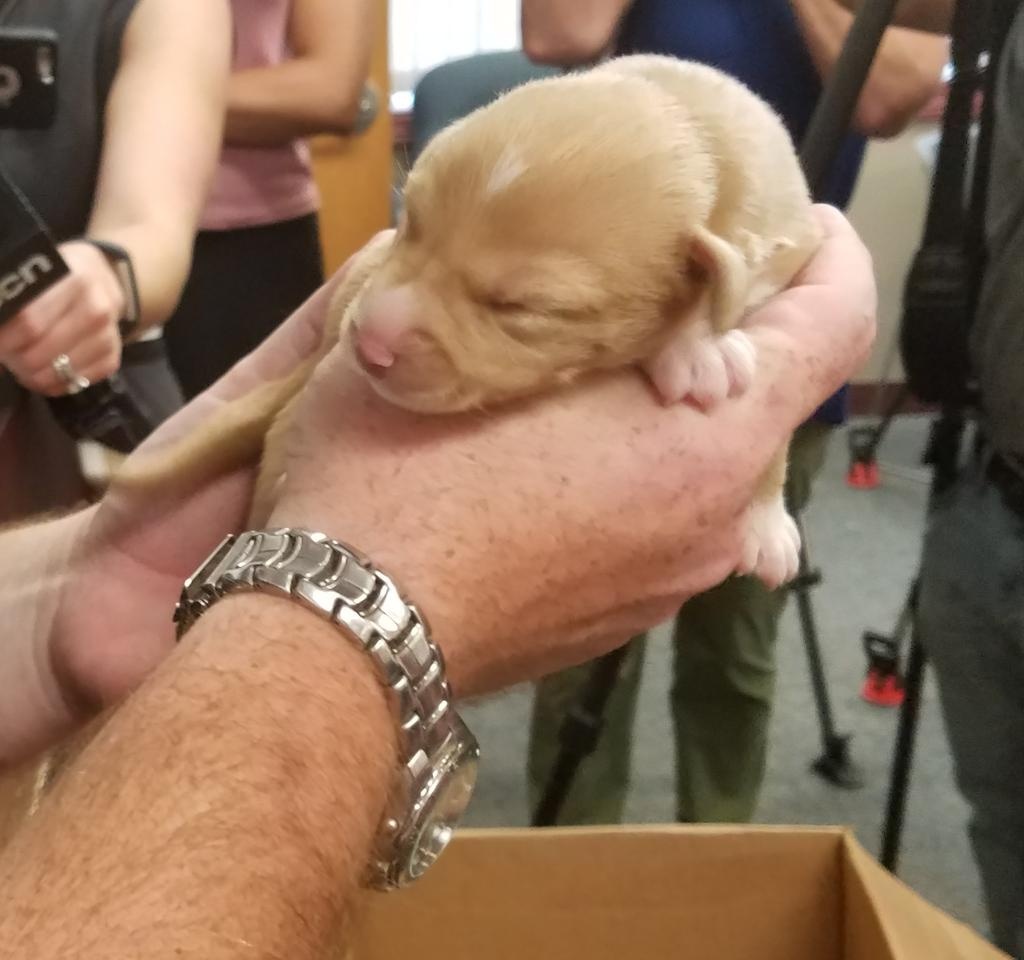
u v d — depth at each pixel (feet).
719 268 1.94
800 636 7.66
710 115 2.18
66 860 1.38
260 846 1.41
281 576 1.69
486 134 1.98
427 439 1.95
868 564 8.59
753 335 2.19
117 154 3.79
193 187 3.92
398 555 1.80
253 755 1.49
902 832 5.94
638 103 2.06
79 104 3.81
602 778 5.46
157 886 1.35
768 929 2.99
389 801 1.67
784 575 2.66
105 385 3.55
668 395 2.04
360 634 1.65
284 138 5.61
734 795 5.73
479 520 1.86
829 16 4.40
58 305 3.22
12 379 3.76
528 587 1.92
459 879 2.94
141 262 3.57
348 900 1.50
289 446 2.05
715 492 2.05
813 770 6.48
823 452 5.32
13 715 2.65
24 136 3.69
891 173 10.32
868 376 11.07
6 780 2.45
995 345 3.81
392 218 7.25
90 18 3.84
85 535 2.76
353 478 1.90
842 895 2.93
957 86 3.51
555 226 1.92
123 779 1.46
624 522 1.97
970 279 3.88
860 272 2.46
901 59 4.48
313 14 5.65
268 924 1.35
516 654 2.02
